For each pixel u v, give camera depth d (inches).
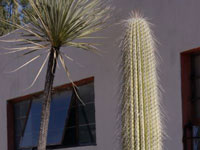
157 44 240.8
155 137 162.2
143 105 162.7
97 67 286.5
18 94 373.1
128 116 163.0
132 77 165.2
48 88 220.8
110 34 275.3
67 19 219.3
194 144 221.0
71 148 309.9
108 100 274.4
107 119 273.9
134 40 169.9
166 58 235.3
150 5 247.9
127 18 263.6
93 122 294.8
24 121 374.6
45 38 228.4
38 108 357.7
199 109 223.3
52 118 334.3
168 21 235.9
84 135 302.2
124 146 163.6
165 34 237.0
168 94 232.4
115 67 269.9
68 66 314.7
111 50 274.2
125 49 172.2
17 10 253.1
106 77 277.6
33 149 357.1
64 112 323.9
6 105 390.0
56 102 333.4
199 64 225.6
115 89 268.7
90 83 301.4
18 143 380.5
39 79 347.3
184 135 223.3
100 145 278.2
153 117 163.2
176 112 227.5
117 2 271.7
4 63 394.3
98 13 245.4
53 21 218.4
